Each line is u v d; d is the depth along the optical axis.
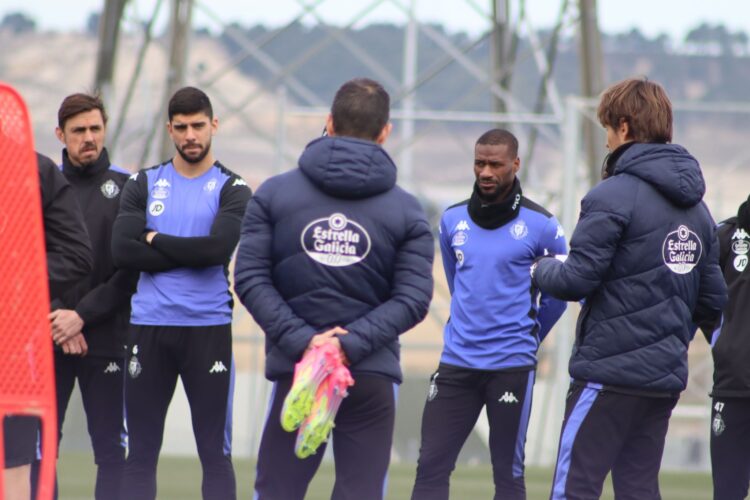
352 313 16.14
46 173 18.34
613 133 18.08
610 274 17.58
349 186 15.95
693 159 17.78
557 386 40.47
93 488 30.34
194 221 21.88
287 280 16.22
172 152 44.50
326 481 34.25
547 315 23.94
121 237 21.53
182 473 35.22
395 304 16.08
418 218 16.39
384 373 16.33
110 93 43.41
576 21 46.59
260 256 16.22
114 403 23.14
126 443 23.64
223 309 21.91
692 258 17.83
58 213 18.36
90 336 22.83
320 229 16.03
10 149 14.15
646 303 17.48
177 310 21.59
